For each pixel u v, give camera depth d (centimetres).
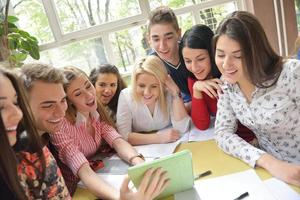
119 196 84
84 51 284
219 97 113
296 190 78
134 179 80
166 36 156
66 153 107
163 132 130
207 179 90
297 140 99
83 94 115
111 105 157
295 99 93
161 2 271
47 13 269
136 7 273
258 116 98
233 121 110
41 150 81
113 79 153
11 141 66
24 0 266
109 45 283
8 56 211
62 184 87
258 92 96
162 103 136
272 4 246
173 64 157
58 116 99
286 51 244
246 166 93
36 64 99
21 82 75
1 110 62
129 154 114
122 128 137
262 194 79
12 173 64
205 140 118
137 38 281
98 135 126
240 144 99
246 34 89
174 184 84
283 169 84
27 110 75
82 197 96
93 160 120
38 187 80
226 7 272
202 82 125
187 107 147
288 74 92
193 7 271
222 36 92
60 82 99
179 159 79
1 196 66
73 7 271
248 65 91
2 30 217
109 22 275
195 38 122
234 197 80
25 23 273
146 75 130
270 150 106
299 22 242
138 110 138
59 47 280
